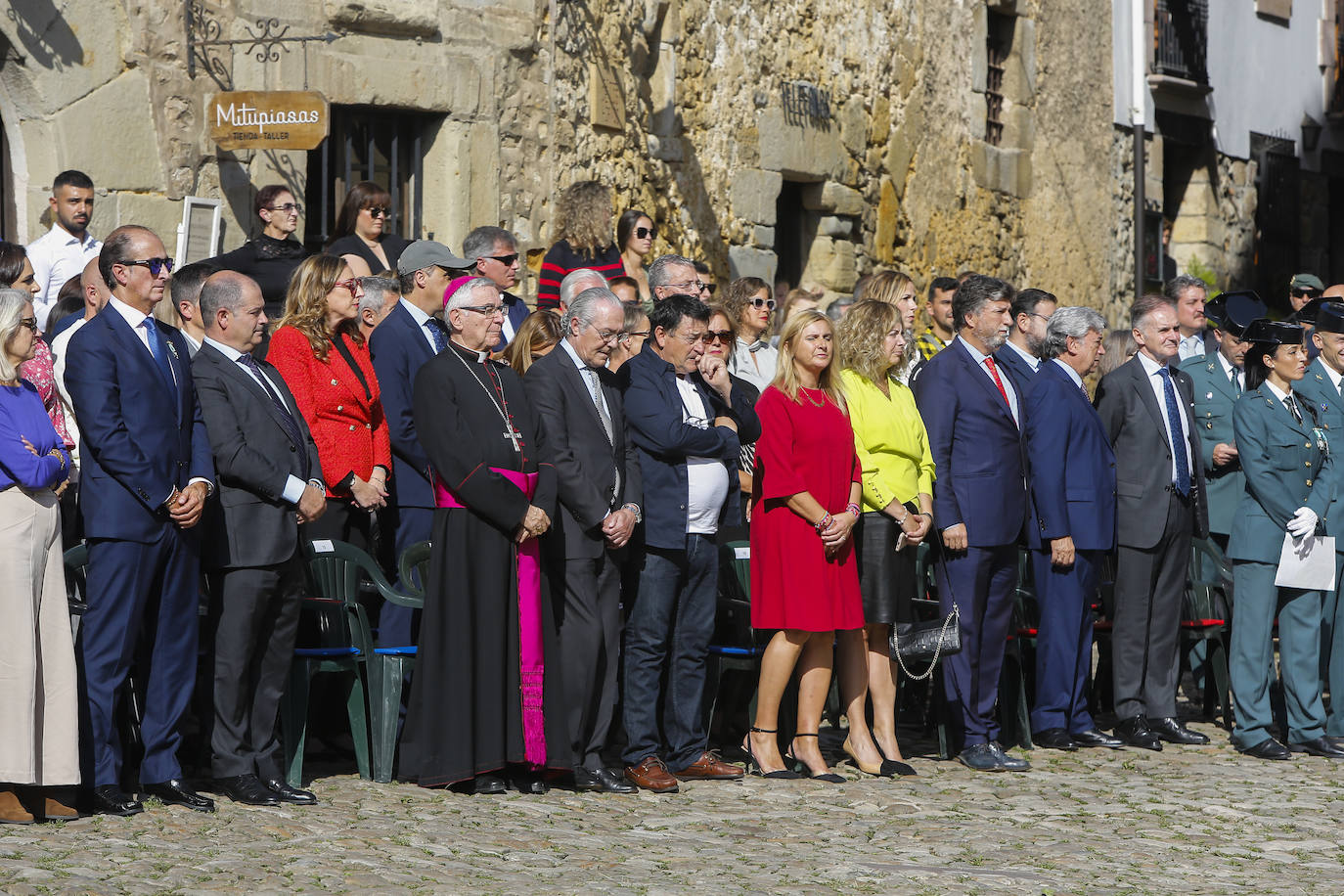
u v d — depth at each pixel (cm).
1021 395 1369
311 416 1192
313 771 1174
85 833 948
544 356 1188
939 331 1677
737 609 1291
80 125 1570
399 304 1294
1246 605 1384
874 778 1238
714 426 1191
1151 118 3102
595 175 1997
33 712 963
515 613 1121
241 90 1658
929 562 1428
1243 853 1021
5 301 985
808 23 2334
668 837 1013
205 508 1054
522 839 984
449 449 1105
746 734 1338
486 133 1867
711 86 2169
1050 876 945
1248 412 1384
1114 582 1455
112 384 1002
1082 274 2961
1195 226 3228
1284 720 1435
